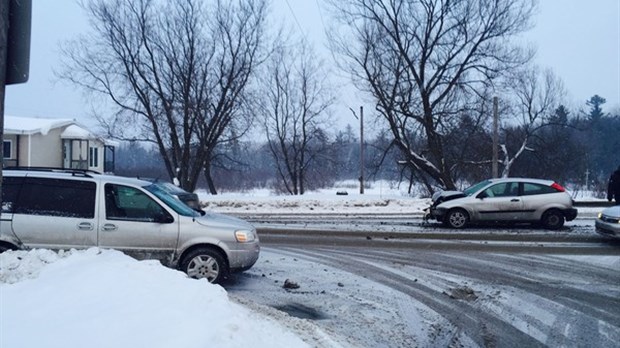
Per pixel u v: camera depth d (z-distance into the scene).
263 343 4.15
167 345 3.68
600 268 9.66
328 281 8.56
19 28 4.00
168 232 7.96
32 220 7.75
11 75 4.03
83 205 7.92
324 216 19.72
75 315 4.22
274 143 43.19
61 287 4.89
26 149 34.34
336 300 7.37
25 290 4.85
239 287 8.09
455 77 29.28
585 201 23.28
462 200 15.54
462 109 29.81
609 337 5.90
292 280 8.62
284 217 19.30
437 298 7.53
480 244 12.43
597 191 38.88
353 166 60.81
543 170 38.69
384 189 55.06
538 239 13.21
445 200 16.50
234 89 31.92
